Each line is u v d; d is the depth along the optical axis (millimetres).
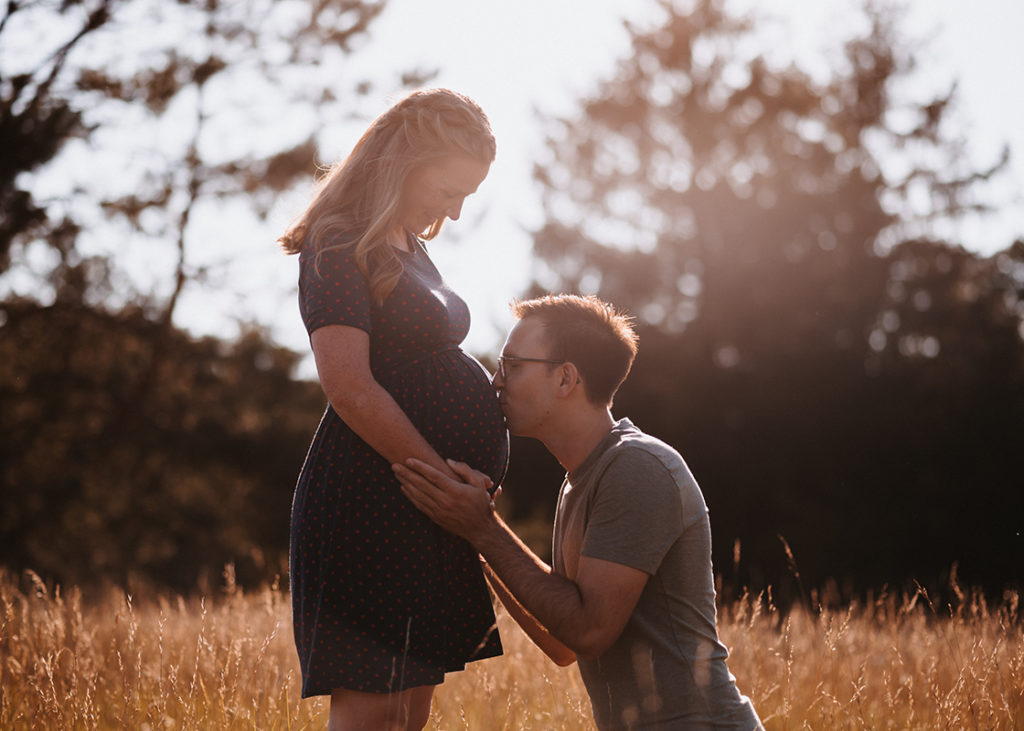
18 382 15148
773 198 20812
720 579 3904
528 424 2361
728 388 20453
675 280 21062
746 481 20438
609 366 2328
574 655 2578
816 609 3508
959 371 20312
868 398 20219
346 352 2039
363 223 2172
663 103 20906
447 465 2133
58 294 14188
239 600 3551
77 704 2693
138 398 16047
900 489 20328
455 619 2266
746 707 2209
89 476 15719
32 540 15445
